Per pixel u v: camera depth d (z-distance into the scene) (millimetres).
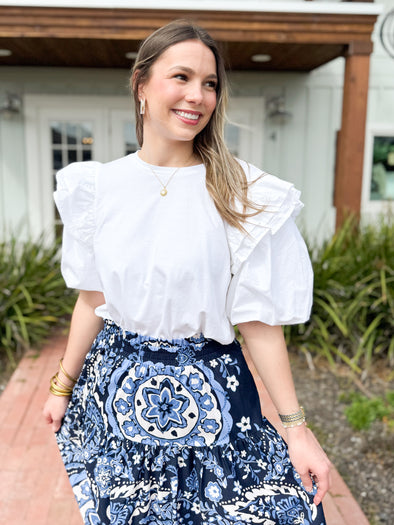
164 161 1321
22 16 4867
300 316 1283
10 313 4496
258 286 1247
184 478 1338
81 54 5895
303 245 1313
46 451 2900
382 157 7188
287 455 1375
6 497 2502
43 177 6926
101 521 1335
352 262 4492
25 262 4855
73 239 1363
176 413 1320
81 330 1507
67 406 1577
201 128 1286
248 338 1319
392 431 3221
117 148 6938
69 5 4785
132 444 1347
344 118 5422
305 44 5293
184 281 1247
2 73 6645
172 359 1318
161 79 1258
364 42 5176
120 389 1343
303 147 7047
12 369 4141
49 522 2330
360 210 5465
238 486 1314
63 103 6777
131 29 4930
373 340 4188
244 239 1253
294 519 1313
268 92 6898
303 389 3816
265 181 1296
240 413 1343
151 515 1363
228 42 5199
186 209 1281
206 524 1310
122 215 1296
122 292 1286
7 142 6801
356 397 3625
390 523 2441
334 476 2709
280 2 4930
